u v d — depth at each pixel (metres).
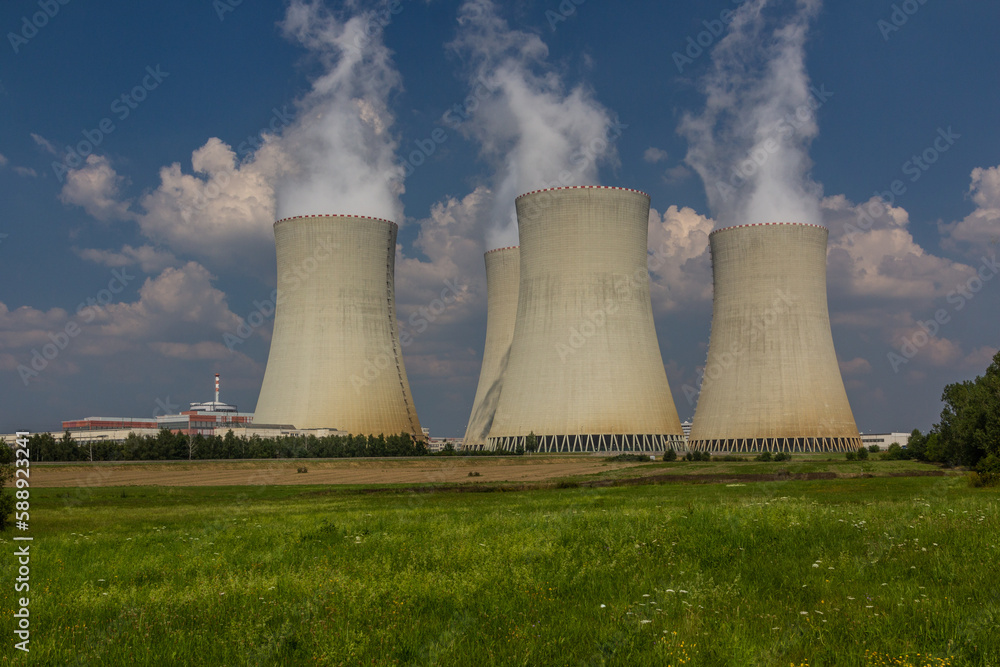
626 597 10.55
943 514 18.19
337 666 8.16
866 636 8.55
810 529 16.19
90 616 10.69
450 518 22.72
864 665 7.72
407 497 37.28
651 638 8.63
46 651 8.84
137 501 36.28
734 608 9.80
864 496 30.30
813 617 9.18
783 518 17.89
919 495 30.12
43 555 16.23
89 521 25.83
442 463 75.19
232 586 11.99
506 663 7.95
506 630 9.16
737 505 22.77
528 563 13.20
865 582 11.12
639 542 15.03
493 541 15.91
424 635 9.04
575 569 12.59
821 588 10.73
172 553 16.27
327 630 9.19
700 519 17.84
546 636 8.79
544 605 10.33
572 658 8.09
